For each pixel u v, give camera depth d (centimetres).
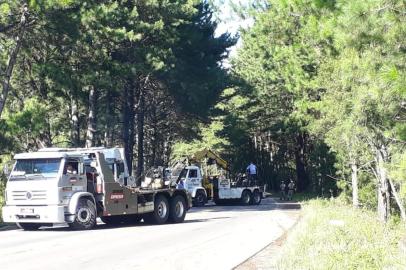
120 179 2366
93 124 3828
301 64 3212
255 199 4566
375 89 1331
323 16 1211
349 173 3919
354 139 2547
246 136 7294
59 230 2189
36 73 3209
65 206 2133
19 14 2695
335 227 1762
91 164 2277
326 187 4975
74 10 2812
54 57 3212
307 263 1109
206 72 4606
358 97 1789
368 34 1127
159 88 4706
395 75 1076
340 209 2867
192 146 7281
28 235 2002
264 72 4909
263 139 7719
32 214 2122
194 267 1234
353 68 1698
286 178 7644
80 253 1474
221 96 5216
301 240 1445
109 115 5225
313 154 5278
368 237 1568
